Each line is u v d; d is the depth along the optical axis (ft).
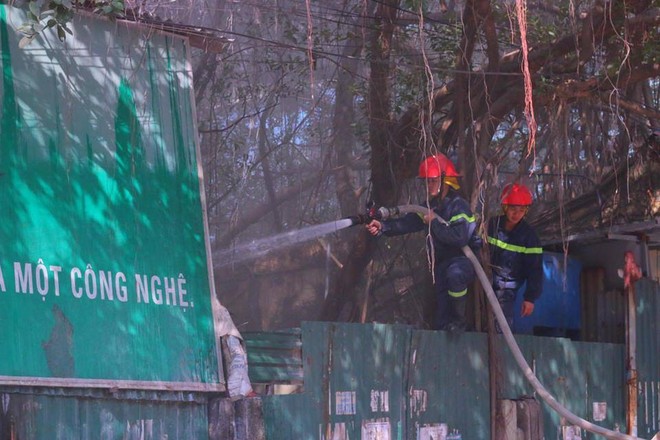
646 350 45.50
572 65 46.32
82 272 29.07
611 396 44.14
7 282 27.30
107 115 30.66
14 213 27.91
